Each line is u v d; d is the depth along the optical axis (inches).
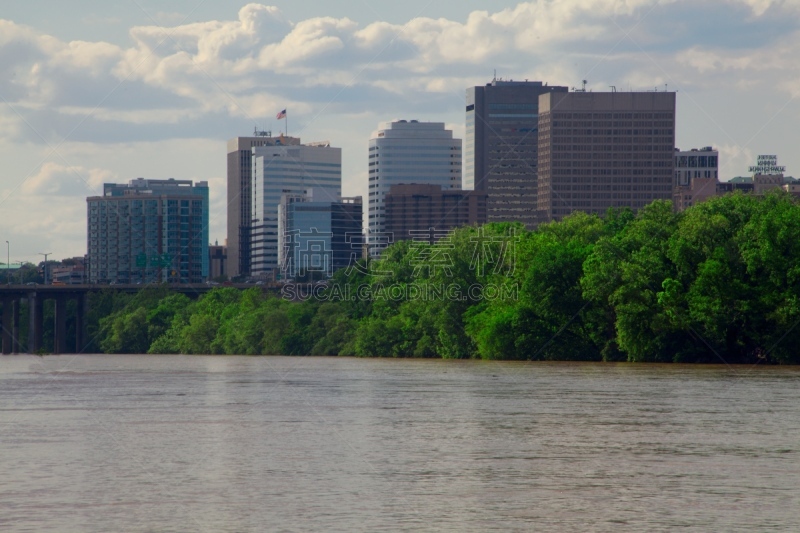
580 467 3193.9
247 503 2709.2
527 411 4744.1
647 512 2593.5
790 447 3555.6
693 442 3681.1
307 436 3919.8
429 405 5108.3
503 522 2501.2
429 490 2861.7
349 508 2647.6
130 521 2527.1
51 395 6097.4
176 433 4035.4
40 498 2780.5
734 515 2564.0
